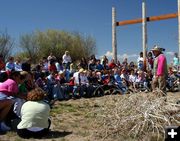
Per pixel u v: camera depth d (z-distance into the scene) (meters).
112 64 20.64
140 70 19.39
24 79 9.65
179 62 21.83
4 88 8.66
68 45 45.12
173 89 20.03
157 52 11.71
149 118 8.05
